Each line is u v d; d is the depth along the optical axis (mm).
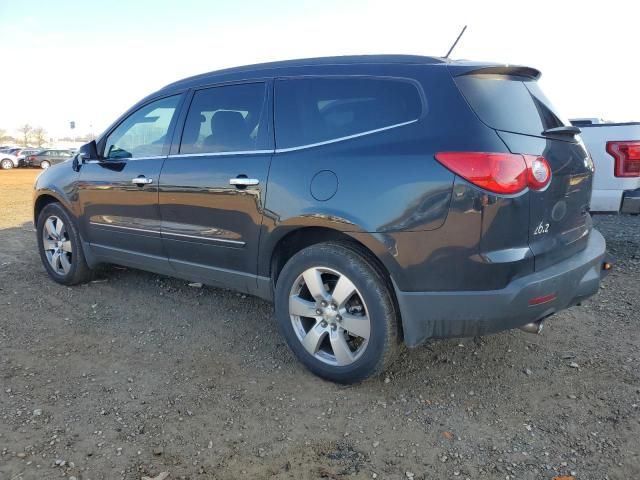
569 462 2520
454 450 2625
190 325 4133
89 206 4656
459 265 2703
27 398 3057
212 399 3076
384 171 2855
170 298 4727
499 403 3025
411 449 2637
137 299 4711
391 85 3016
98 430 2764
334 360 3205
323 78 3295
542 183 2760
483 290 2699
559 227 3002
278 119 3420
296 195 3166
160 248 4133
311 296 3299
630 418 2836
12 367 3436
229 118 3705
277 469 2496
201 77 4035
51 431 2744
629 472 2441
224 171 3564
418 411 2957
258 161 3408
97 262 4871
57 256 5102
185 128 3980
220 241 3652
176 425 2820
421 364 3465
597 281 3238
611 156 5379
